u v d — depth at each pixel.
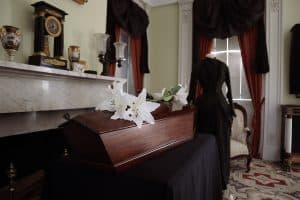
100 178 0.62
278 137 3.25
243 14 3.23
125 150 0.64
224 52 3.68
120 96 0.74
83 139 0.63
